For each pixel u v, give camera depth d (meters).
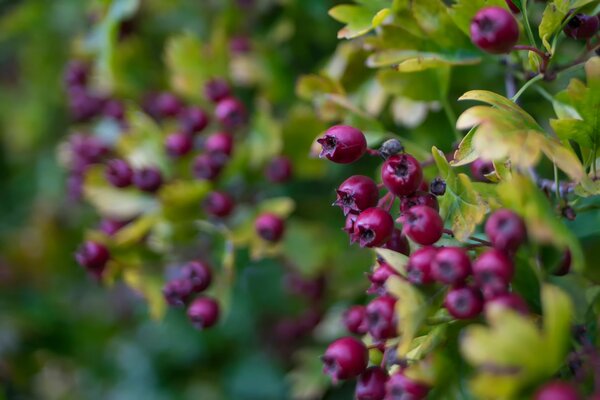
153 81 0.49
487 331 0.26
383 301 0.29
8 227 0.70
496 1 0.32
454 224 0.30
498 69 0.39
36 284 0.64
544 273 0.30
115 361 0.61
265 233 0.40
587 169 0.31
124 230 0.42
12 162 0.70
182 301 0.39
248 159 0.42
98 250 0.40
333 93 0.37
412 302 0.29
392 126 0.42
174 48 0.44
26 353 0.58
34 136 0.66
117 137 0.46
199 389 0.58
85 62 0.50
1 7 0.65
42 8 0.58
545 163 0.40
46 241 0.64
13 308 0.61
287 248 0.44
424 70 0.36
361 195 0.31
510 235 0.28
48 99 0.63
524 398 0.26
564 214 0.31
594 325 0.31
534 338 0.26
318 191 0.46
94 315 0.62
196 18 0.51
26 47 0.63
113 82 0.47
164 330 0.59
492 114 0.29
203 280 0.39
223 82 0.43
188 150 0.42
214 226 0.41
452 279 0.28
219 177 0.42
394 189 0.30
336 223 0.45
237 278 0.49
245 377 0.56
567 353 0.28
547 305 0.26
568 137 0.30
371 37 0.35
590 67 0.30
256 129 0.42
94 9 0.48
